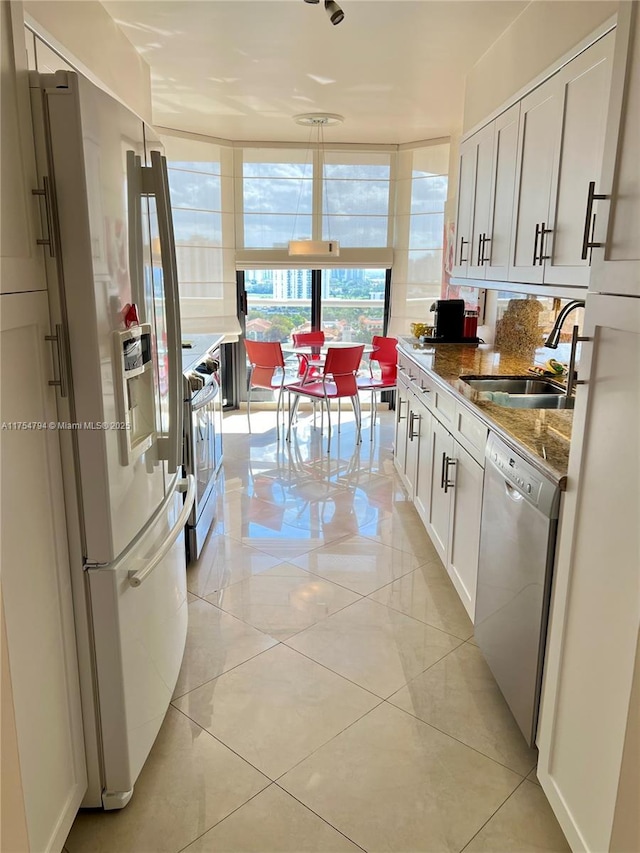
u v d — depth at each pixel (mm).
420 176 5984
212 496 3738
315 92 4238
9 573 1271
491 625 2195
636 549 1276
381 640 2555
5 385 1251
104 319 1481
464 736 2029
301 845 1638
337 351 5129
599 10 2094
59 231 1389
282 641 2543
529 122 2570
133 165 1663
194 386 2973
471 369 3338
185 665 2387
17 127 1279
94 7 2631
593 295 1460
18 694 1310
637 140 1271
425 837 1664
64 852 1616
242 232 6191
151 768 1890
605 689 1393
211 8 2801
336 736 2023
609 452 1386
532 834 1677
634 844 1275
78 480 1519
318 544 3459
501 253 2934
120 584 1606
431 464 3324
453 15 2854
